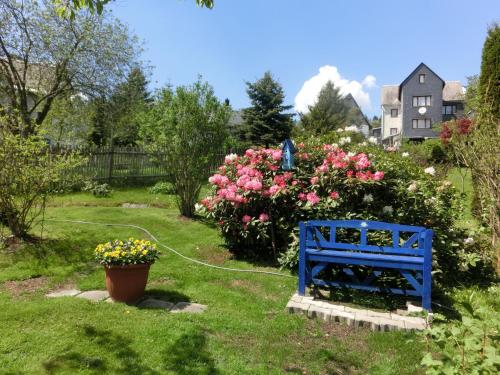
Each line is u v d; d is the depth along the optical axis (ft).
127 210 30.81
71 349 9.76
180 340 10.48
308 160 19.88
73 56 42.45
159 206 34.50
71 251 19.13
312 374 9.27
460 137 21.53
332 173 17.58
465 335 6.65
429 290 12.07
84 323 11.27
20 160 18.86
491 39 24.50
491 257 17.07
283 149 18.93
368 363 9.84
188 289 15.10
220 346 10.34
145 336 10.63
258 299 14.16
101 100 47.83
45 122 46.91
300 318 12.29
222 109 28.07
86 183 39.17
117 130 64.64
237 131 93.71
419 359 9.87
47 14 40.98
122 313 12.21
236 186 19.11
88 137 65.51
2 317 11.42
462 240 17.35
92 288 14.96
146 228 24.63
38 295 13.89
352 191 17.15
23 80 41.47
